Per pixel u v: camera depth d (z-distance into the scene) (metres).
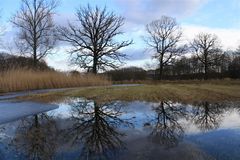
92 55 38.66
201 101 14.95
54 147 5.82
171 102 14.01
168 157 5.05
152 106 12.42
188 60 65.94
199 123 8.60
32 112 10.13
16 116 9.24
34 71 23.27
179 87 22.44
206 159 4.92
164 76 64.12
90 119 9.16
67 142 6.23
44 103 12.62
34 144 6.05
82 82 26.64
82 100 14.08
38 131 7.29
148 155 5.19
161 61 54.78
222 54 61.44
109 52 38.81
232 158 4.96
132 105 12.60
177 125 8.23
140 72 56.38
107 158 5.09
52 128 7.70
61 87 23.69
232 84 35.06
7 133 7.02
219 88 22.88
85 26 38.38
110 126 8.02
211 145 5.87
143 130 7.48
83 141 6.32
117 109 11.40
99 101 13.67
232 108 12.48
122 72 53.28
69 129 7.59
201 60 60.81
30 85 20.34
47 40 36.31
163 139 6.42
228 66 63.28
